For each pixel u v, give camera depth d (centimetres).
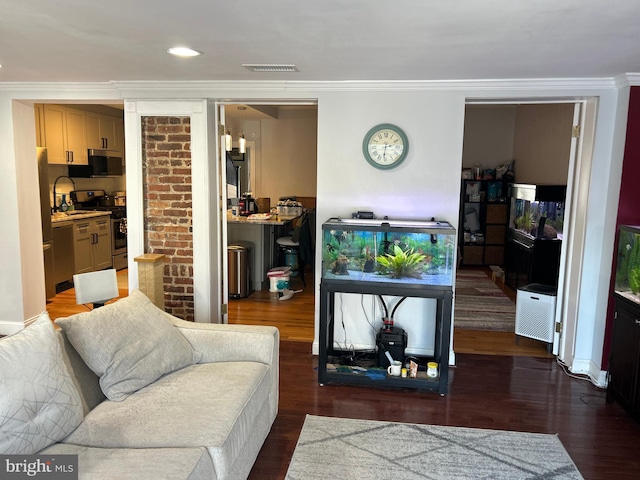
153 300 377
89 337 224
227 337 273
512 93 355
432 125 367
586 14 206
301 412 306
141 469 167
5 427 167
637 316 286
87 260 637
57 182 652
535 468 249
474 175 784
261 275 607
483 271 757
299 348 416
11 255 435
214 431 194
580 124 373
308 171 834
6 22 228
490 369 379
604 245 351
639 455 264
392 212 379
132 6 204
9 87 405
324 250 331
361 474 241
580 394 337
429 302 387
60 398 189
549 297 410
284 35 245
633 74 315
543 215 555
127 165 400
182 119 394
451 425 292
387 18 216
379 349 356
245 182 842
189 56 294
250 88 378
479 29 230
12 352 183
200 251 402
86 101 420
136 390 228
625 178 327
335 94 373
